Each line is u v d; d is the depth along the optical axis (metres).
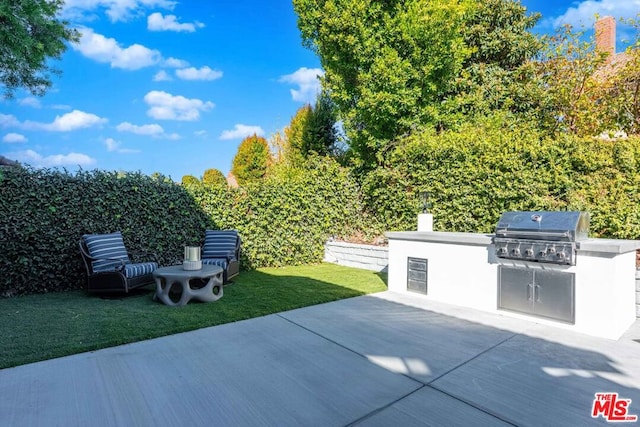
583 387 2.68
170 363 3.11
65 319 4.33
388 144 9.11
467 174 6.72
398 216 8.10
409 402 2.48
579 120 7.77
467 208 6.73
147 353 3.33
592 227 5.36
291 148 15.24
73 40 5.62
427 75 8.87
